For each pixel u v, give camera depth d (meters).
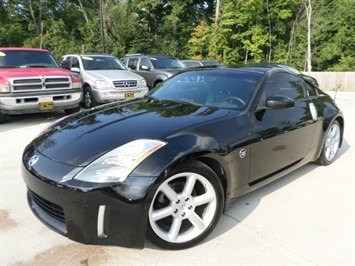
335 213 3.00
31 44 30.58
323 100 4.20
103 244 2.16
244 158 2.74
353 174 4.04
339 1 28.59
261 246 2.46
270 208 3.08
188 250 2.38
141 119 2.71
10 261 2.21
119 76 8.40
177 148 2.26
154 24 36.38
